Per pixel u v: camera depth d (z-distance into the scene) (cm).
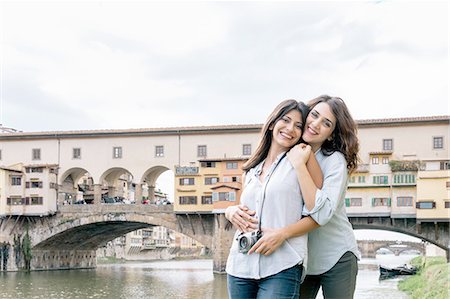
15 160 5788
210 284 4144
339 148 452
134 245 9719
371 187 4791
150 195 5938
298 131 432
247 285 416
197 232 5309
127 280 4553
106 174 5725
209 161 5253
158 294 3506
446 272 2873
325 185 425
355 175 4828
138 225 5953
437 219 4562
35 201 5538
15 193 5569
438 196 4584
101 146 5669
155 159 5538
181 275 5188
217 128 5369
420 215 4603
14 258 5569
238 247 416
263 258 407
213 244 5184
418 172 4641
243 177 457
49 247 5856
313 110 441
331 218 449
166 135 5534
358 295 3178
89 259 6706
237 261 418
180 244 11681
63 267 6131
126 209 5462
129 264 7794
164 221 5394
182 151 5481
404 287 3550
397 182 4734
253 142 5328
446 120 4841
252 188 429
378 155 4812
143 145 5581
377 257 10938
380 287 3722
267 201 412
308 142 442
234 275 419
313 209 405
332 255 452
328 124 436
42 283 4250
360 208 4794
